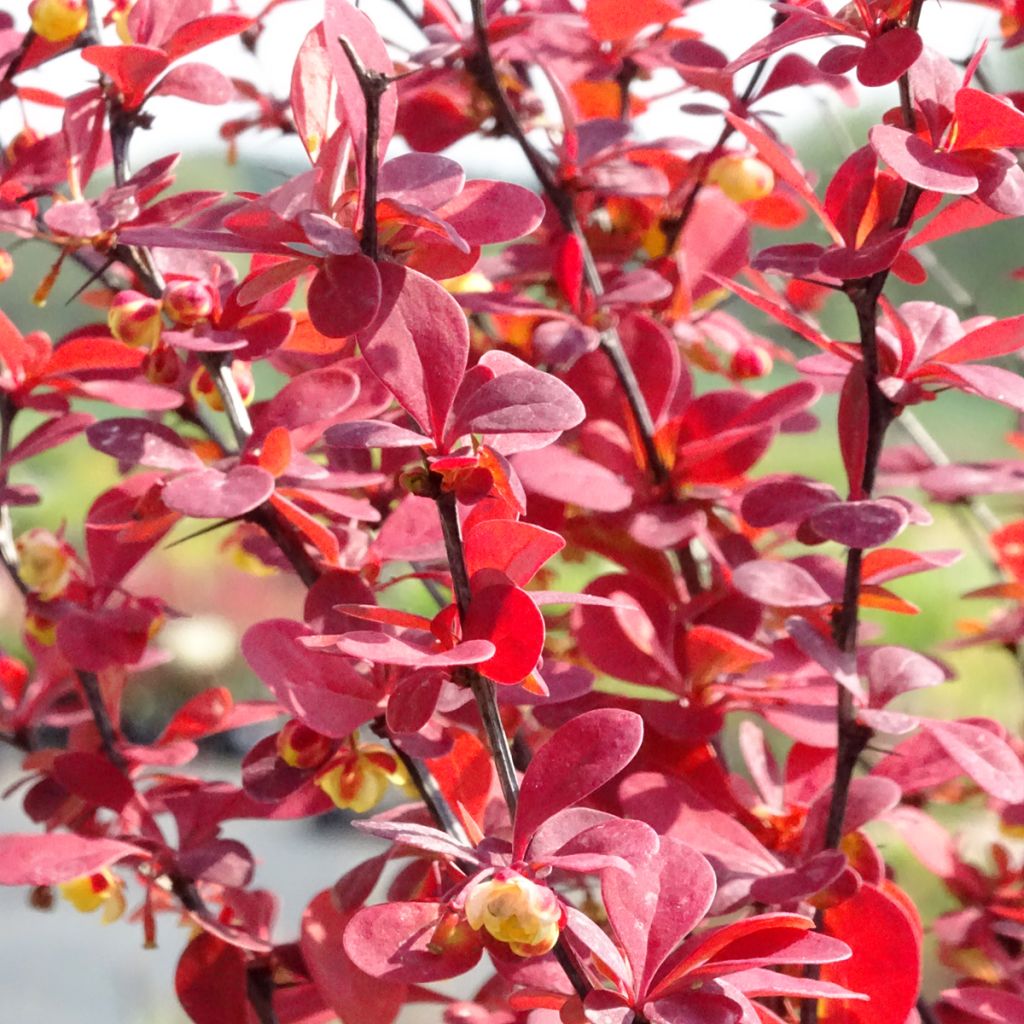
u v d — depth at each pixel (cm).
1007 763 34
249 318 36
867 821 35
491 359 33
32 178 38
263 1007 38
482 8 39
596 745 32
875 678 36
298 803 38
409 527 37
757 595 35
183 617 39
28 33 39
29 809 39
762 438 39
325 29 32
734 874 35
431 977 32
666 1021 31
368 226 32
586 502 37
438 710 34
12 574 39
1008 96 38
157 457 35
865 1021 35
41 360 38
